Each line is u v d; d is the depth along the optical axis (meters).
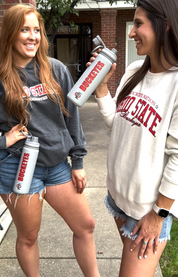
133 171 1.17
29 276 1.62
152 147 1.11
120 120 1.26
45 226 2.46
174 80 1.08
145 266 1.17
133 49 9.78
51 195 1.55
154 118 1.10
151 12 1.04
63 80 1.49
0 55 1.33
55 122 1.46
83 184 1.58
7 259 2.06
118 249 2.17
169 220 1.18
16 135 1.35
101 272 1.94
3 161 1.42
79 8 8.23
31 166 1.33
